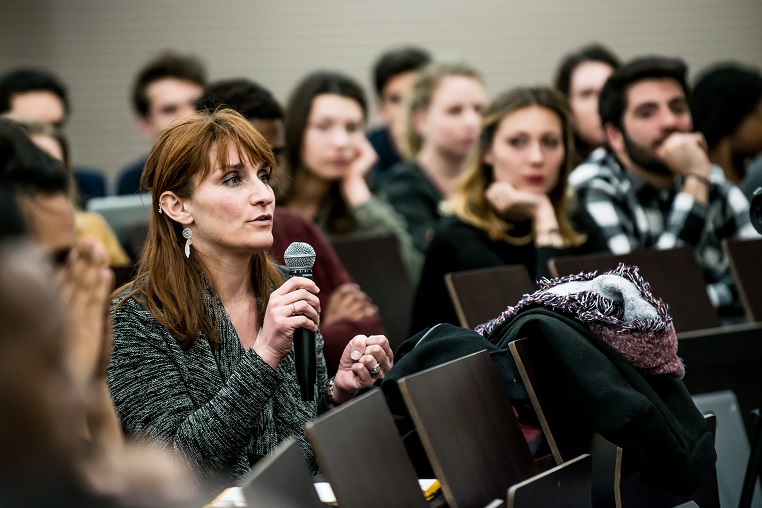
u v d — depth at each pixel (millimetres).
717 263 9352
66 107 10945
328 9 17594
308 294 5035
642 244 9164
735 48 18109
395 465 4414
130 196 11984
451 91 11266
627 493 5426
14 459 2227
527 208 8227
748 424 7891
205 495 4742
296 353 5051
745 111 10312
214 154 5168
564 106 8492
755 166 9422
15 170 4070
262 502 3387
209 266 5293
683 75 9250
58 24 17359
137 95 11828
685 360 7754
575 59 11961
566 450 5305
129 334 5094
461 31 17750
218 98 7039
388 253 9102
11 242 2270
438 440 4578
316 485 4711
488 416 4941
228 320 5254
